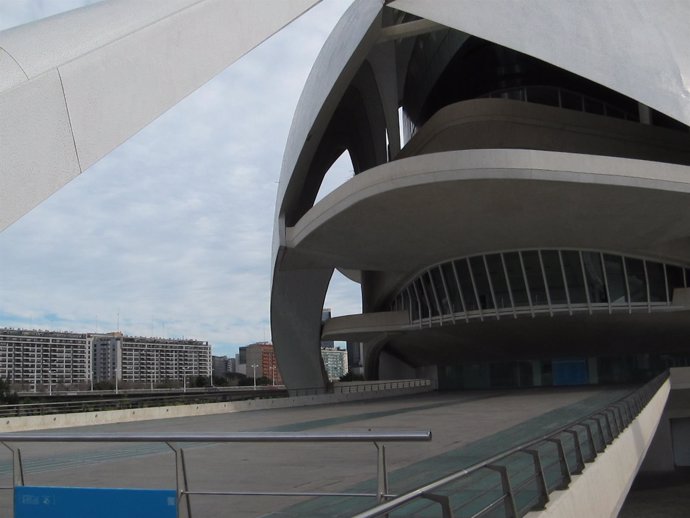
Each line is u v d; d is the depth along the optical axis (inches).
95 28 287.1
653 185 803.4
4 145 226.4
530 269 1095.6
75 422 761.0
